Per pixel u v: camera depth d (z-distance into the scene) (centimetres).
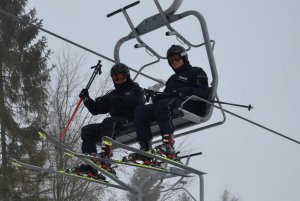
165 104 823
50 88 2366
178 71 873
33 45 2428
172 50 865
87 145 900
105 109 927
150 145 862
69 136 2161
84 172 920
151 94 873
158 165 875
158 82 984
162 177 1291
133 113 893
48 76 2422
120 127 886
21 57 2428
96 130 903
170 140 823
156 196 2366
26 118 2364
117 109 895
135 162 851
